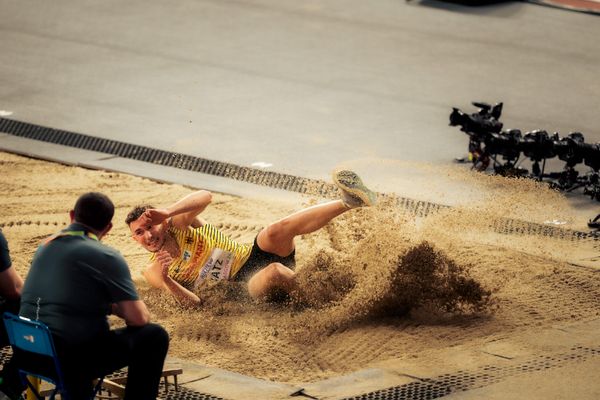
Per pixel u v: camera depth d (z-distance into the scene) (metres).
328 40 36.38
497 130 23.91
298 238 19.91
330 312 16.88
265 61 33.66
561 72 33.44
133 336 11.87
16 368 12.45
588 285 17.91
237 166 24.67
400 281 16.98
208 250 17.25
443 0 42.25
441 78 32.44
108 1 40.62
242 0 41.41
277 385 13.78
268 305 17.28
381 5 41.38
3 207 21.86
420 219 21.16
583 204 22.36
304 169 24.52
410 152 25.78
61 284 11.74
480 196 22.55
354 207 16.56
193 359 15.30
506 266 18.69
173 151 25.61
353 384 13.80
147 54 33.97
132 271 18.61
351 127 27.70
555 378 13.81
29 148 25.81
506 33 38.00
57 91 29.97
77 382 11.84
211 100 29.64
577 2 42.38
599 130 27.83
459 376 14.02
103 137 26.48
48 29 36.47
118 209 21.86
